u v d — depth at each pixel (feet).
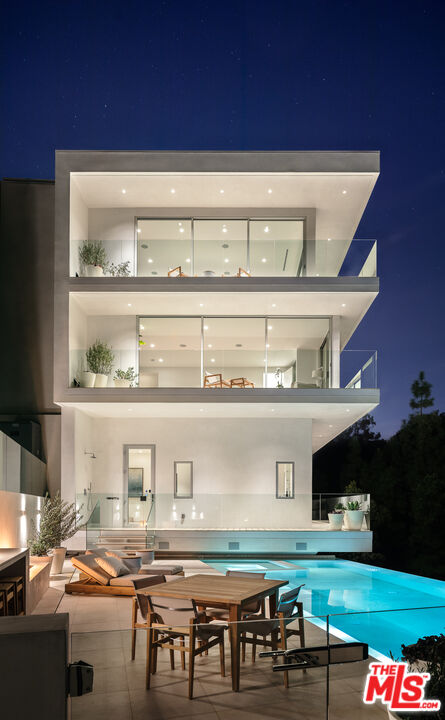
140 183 59.52
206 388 57.21
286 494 66.28
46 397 70.79
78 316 61.00
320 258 58.95
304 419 67.26
